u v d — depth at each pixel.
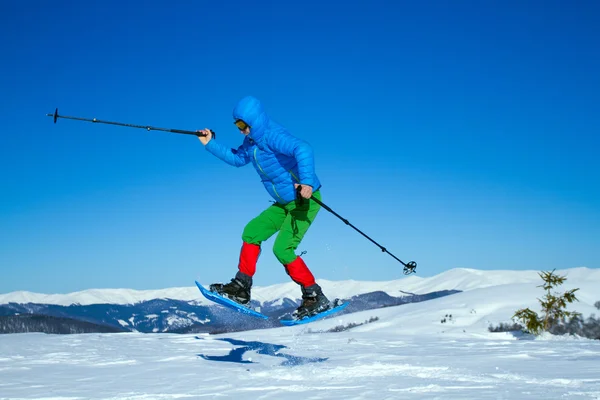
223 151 6.57
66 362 7.25
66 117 6.50
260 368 6.30
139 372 6.22
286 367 6.09
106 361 7.25
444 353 8.02
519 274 135.38
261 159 5.98
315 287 6.13
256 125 5.86
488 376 5.30
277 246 6.08
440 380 5.12
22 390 5.09
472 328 19.61
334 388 4.77
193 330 17.56
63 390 5.04
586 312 18.98
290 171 5.97
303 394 4.52
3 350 8.57
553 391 4.43
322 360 6.93
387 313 28.94
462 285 132.00
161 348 8.81
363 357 7.21
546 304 14.34
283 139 5.79
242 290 5.96
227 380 5.40
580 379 5.08
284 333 13.44
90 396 4.70
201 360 7.25
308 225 6.15
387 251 6.69
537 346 9.23
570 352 7.98
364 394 4.43
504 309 22.72
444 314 23.11
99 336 11.06
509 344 9.74
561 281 14.51
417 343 10.02
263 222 6.12
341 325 24.86
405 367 5.77
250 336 11.55
